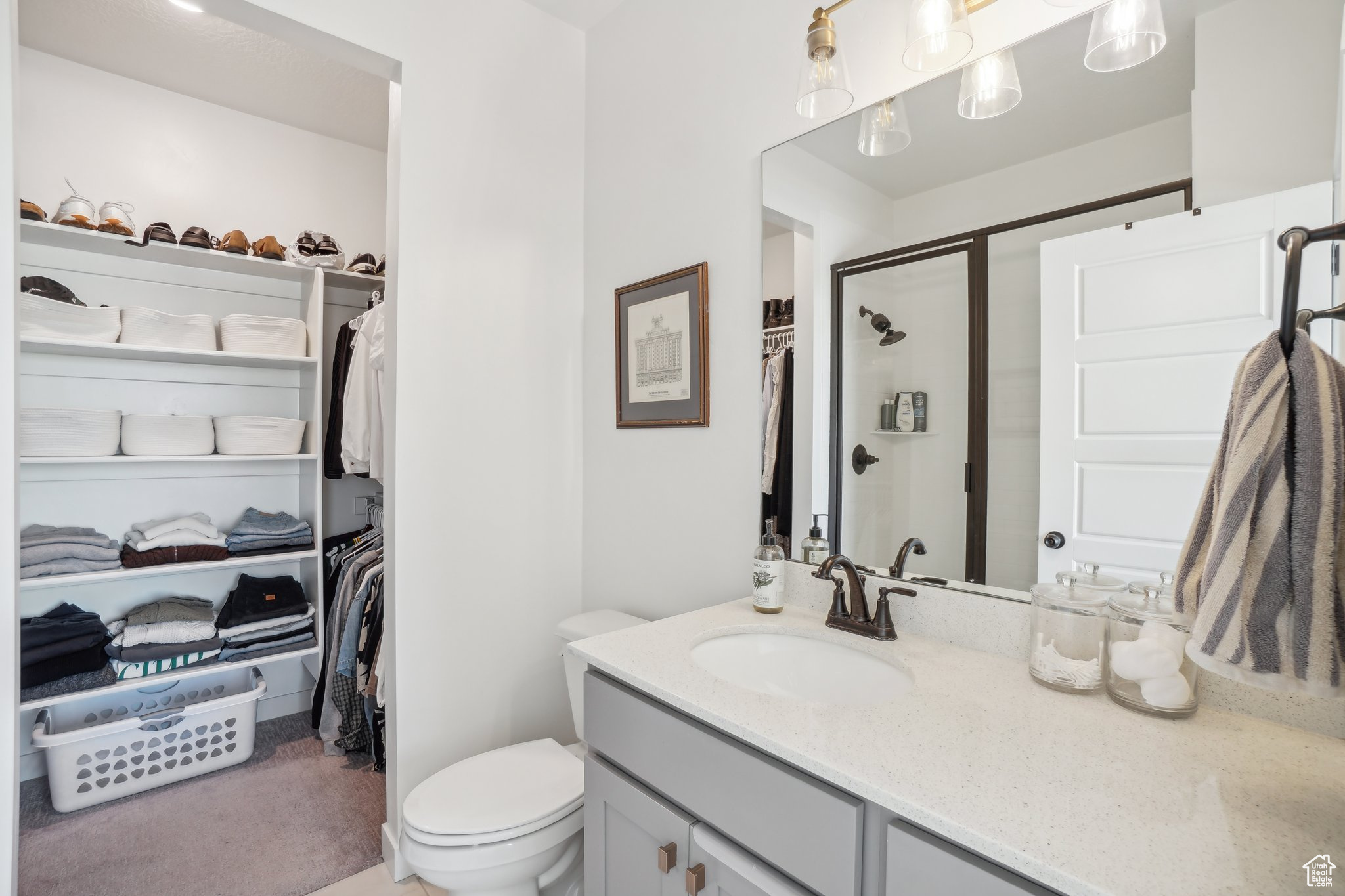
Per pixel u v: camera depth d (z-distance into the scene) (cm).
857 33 141
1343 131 79
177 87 252
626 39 204
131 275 247
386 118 277
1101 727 87
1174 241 97
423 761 182
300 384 284
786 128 156
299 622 252
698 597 180
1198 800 69
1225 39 92
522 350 205
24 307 202
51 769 199
